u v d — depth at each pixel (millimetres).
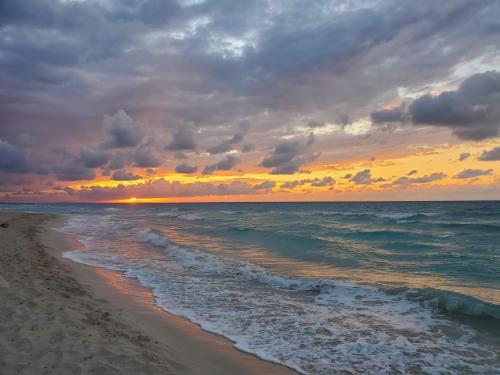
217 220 38812
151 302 8398
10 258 11250
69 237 21578
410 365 5301
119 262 13344
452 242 18734
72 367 4168
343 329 6762
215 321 7148
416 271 11938
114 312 7020
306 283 9898
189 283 10297
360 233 22578
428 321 7215
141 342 5434
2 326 5262
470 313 7566
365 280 10633
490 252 15430
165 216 49500
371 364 5320
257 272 11219
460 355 5648
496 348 5914
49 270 10234
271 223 32031
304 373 5016
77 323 5672
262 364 5266
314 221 34219
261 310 7887
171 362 4855
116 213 61844
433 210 54656
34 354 4438
